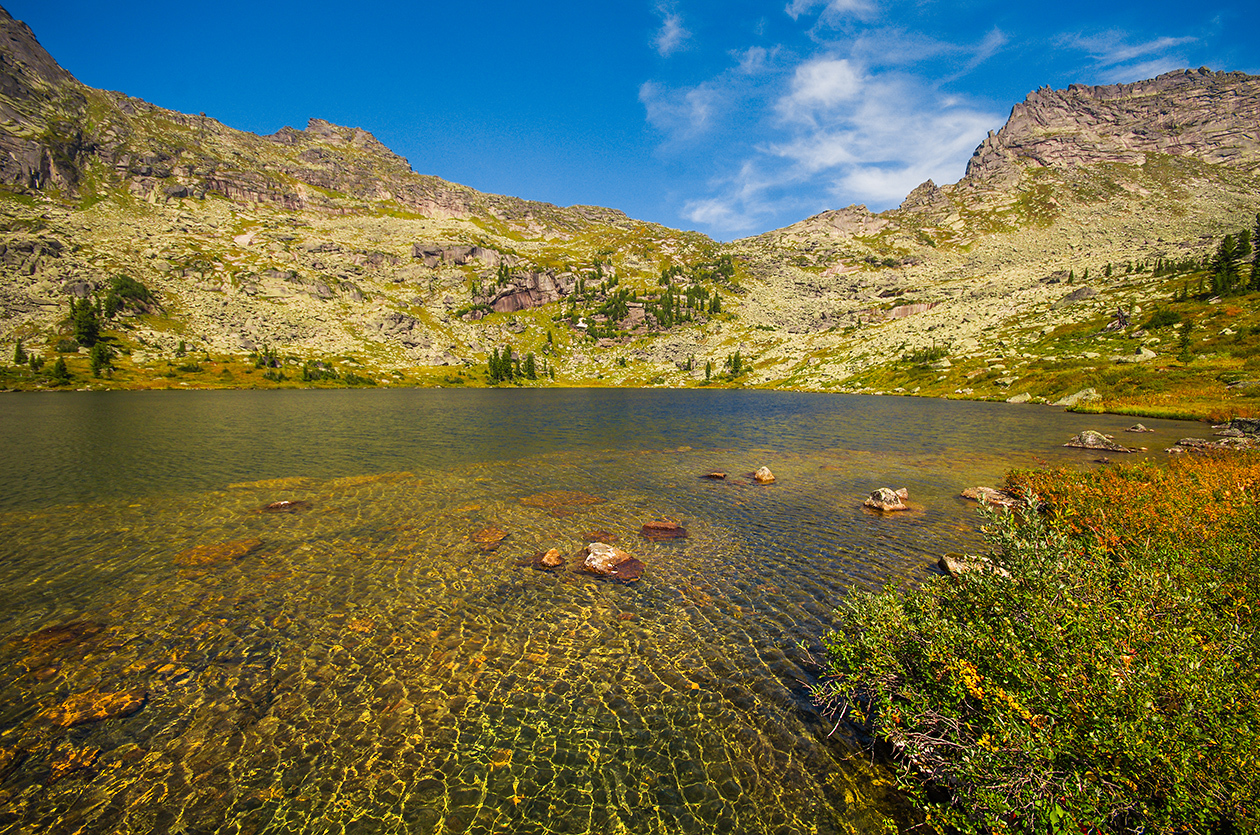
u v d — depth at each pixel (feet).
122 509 74.64
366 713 31.30
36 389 376.07
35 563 54.39
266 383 466.70
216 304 608.19
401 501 80.23
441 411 247.91
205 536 63.36
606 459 118.93
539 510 75.56
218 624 41.98
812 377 519.19
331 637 40.04
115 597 46.68
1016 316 490.90
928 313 612.29
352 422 191.83
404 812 24.26
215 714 31.07
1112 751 17.15
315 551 58.49
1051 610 22.20
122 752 27.94
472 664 36.47
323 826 23.52
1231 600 26.94
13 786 25.59
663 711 31.35
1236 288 342.03
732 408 277.64
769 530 66.54
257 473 99.96
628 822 23.59
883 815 23.25
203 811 24.29
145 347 496.23
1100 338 352.49
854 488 89.86
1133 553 32.19
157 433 154.71
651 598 46.93
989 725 19.89
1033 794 17.52
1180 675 17.97
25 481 91.76
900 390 396.57
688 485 92.17
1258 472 57.67
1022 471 85.56
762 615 43.65
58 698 32.35
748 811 24.03
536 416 226.58
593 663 36.55
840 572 53.01
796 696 32.37
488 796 25.16
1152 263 547.08
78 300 509.35
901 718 23.62
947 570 52.01
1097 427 168.76
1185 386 222.69
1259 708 16.90
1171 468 75.31
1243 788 15.25
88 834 23.04
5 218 642.63
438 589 48.73
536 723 30.37
